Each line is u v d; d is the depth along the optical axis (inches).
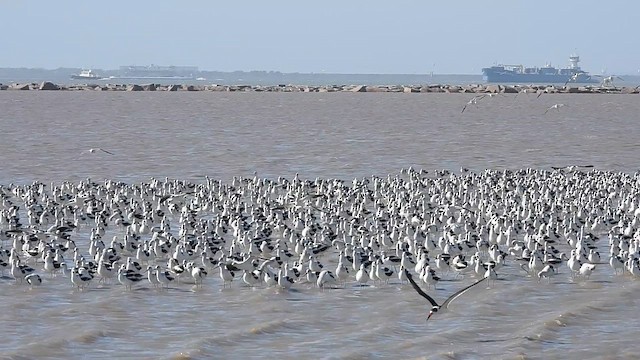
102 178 3046.3
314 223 2075.5
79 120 5585.6
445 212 2230.6
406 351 1289.4
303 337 1350.9
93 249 1833.2
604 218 2162.9
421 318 1441.9
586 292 1595.7
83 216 2188.7
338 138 4466.0
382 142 4279.0
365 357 1264.8
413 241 1868.8
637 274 1681.8
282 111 6830.7
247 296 1557.6
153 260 1804.9
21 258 1813.5
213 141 4281.5
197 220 2146.9
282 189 2687.0
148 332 1368.1
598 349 1302.9
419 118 6018.7
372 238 1904.5
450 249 1811.0
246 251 1836.9
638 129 5098.4
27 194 2470.5
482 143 4271.7
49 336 1341.0
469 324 1409.9
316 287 1615.4
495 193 2536.9
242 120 5753.0
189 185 2659.9
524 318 1446.9
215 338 1333.7
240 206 2356.1
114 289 1603.1
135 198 2518.5
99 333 1357.0
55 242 1879.9
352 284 1637.6
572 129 5103.3
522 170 3031.5
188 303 1518.2
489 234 1978.3
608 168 3371.1
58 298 1544.0
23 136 4372.5
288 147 4030.5
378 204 2411.4
